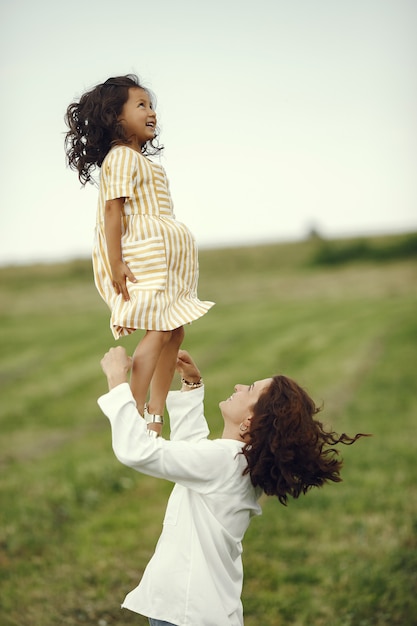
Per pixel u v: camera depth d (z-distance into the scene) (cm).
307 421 391
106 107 382
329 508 1154
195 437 424
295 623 786
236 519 384
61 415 2111
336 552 970
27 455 1655
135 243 371
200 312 375
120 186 367
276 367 2612
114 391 362
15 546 1018
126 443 356
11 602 837
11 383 2609
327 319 3856
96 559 977
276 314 4219
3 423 2030
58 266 5969
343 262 6450
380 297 4809
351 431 1717
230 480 381
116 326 364
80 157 393
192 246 387
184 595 366
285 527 1072
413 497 1197
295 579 896
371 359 2692
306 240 7025
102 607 830
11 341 3581
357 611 797
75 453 1639
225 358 2830
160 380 400
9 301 4966
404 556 936
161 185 383
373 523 1074
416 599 816
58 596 855
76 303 4891
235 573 385
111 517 1154
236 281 5897
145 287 365
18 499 1252
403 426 1748
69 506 1215
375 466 1398
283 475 381
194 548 373
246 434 393
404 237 6875
